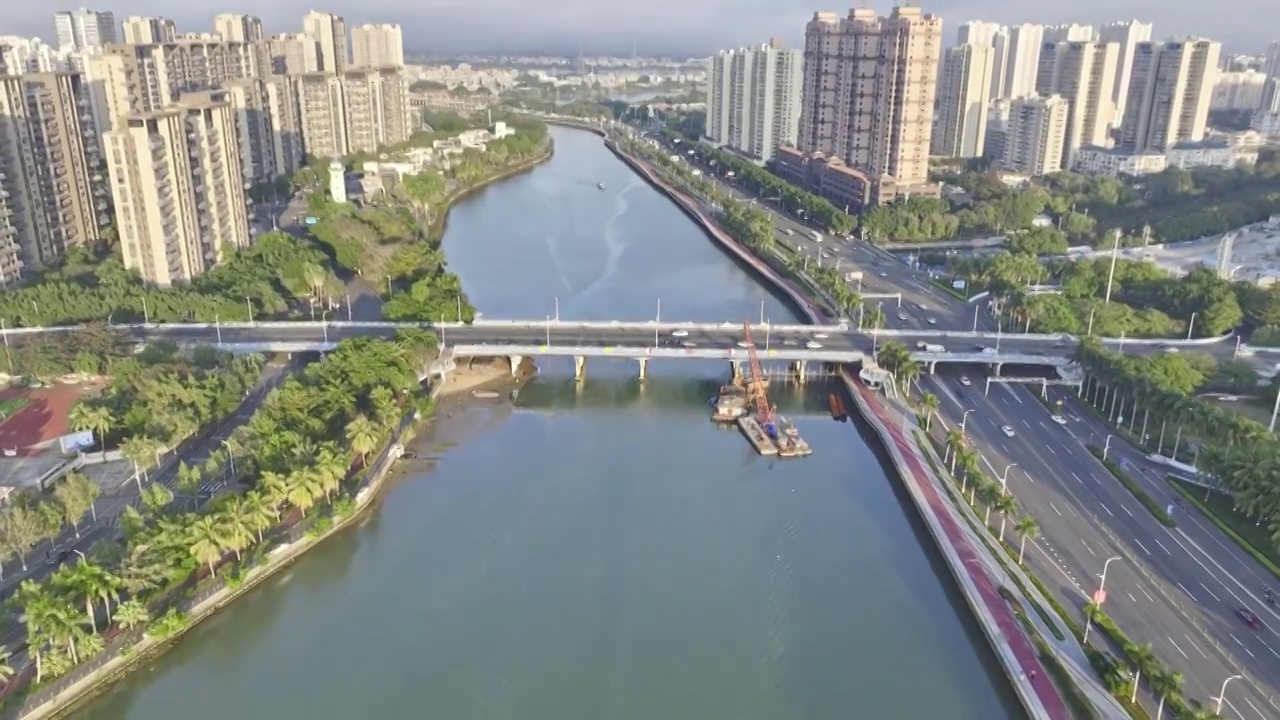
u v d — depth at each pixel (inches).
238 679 7815.0
